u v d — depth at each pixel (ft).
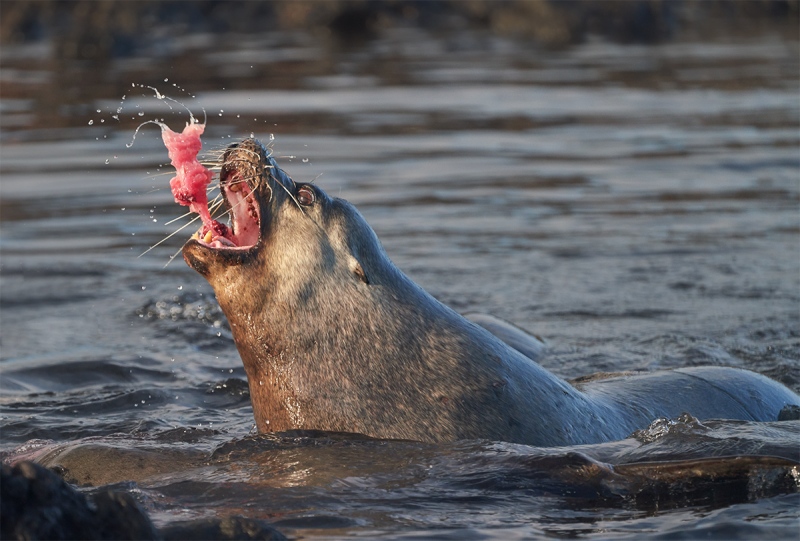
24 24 364.17
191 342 105.40
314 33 398.83
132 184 168.66
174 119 207.92
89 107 225.76
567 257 132.87
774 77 275.18
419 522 52.80
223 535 48.83
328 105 231.91
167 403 85.51
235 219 69.46
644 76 280.92
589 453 62.08
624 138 204.64
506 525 52.54
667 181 172.45
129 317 113.91
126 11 379.14
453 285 121.08
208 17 415.85
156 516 53.88
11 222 150.10
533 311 111.55
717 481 57.88
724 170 179.01
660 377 79.56
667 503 55.77
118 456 65.21
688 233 143.23
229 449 65.57
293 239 67.56
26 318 113.39
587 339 102.17
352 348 67.56
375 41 368.89
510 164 183.52
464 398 66.90
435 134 205.87
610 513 54.34
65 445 68.23
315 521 52.80
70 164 180.24
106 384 91.91
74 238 143.64
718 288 119.75
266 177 67.36
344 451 63.52
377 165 179.93
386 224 146.92
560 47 351.67
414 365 67.56
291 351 67.97
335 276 67.87
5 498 44.24
